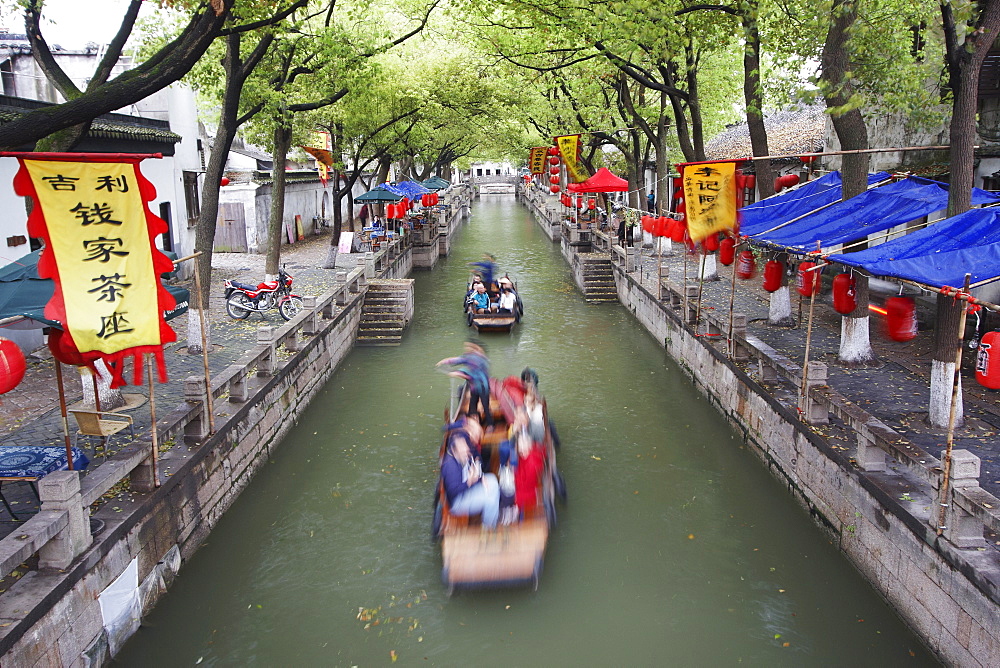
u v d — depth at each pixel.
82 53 18.53
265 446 11.23
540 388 14.70
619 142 26.98
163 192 18.89
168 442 8.95
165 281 16.75
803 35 12.86
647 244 26.27
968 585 6.02
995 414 9.53
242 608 7.78
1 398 10.70
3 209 12.46
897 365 11.78
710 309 14.45
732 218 11.71
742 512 9.62
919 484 7.52
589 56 15.73
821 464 8.83
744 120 32.12
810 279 11.68
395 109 22.66
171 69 7.88
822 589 7.93
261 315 16.42
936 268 7.62
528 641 7.27
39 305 7.00
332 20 17.31
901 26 11.69
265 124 16.14
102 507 7.25
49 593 5.78
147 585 7.47
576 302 23.39
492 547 7.86
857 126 11.93
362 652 7.13
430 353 17.53
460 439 8.48
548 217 41.09
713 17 13.64
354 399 14.25
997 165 13.88
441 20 23.33
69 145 8.90
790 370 9.77
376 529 9.34
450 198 46.44
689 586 8.09
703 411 13.35
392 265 24.53
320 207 35.53
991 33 8.63
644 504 9.88
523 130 34.25
